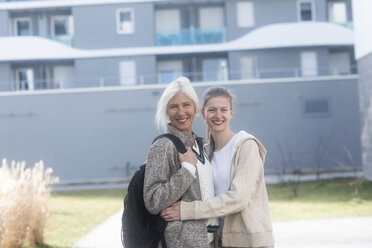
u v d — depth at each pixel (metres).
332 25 21.55
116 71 21.91
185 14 23.11
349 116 19.89
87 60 21.97
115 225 7.98
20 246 5.86
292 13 22.31
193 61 22.69
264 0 22.36
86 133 20.12
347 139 19.83
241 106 20.08
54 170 19.97
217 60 23.14
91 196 13.26
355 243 5.83
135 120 20.09
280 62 21.80
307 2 22.64
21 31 23.47
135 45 22.12
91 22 22.16
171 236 2.47
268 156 19.94
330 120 19.92
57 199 12.55
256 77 21.69
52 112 20.17
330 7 23.42
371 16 12.39
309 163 19.75
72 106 20.20
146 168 2.53
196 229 2.50
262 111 20.05
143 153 19.95
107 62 21.94
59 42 22.14
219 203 2.51
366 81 13.12
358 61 13.75
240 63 21.80
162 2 22.36
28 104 20.19
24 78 23.05
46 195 6.83
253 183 2.65
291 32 21.50
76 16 22.14
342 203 9.59
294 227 7.25
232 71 21.72
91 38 22.08
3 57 21.80
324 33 21.47
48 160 20.02
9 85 21.94
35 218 6.29
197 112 2.74
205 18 23.03
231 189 2.59
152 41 22.12
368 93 13.01
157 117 2.71
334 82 19.98
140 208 2.51
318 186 12.98
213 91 2.87
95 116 20.16
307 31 21.48
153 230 2.51
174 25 23.09
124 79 21.92
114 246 6.21
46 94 20.22
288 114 20.00
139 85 21.64
